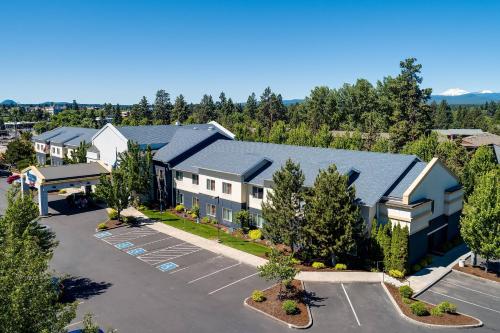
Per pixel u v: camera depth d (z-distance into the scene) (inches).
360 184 1539.1
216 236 1766.7
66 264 1457.9
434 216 1593.3
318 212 1373.0
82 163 2466.8
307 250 1449.3
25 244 768.3
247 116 7027.6
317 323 1051.3
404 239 1343.5
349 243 1347.2
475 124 7032.5
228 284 1285.7
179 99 6860.2
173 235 1780.3
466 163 2191.2
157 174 2314.2
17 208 1153.4
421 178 1457.9
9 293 593.0
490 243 1310.3
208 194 1995.6
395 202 1429.6
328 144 3159.5
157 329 1017.5
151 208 2244.1
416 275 1376.7
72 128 3617.1
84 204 2251.5
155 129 2640.3
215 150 2250.2
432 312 1095.6
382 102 4645.7
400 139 3481.8
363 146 3253.0
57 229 1876.2
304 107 5826.8
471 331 1023.0
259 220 1798.7
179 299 1182.9
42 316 613.9
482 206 1315.2
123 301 1170.6
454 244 1680.6
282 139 3511.3
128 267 1430.9
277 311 1097.4
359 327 1033.5
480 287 1291.8
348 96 5177.2
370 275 1355.8
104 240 1721.2
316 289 1253.1
